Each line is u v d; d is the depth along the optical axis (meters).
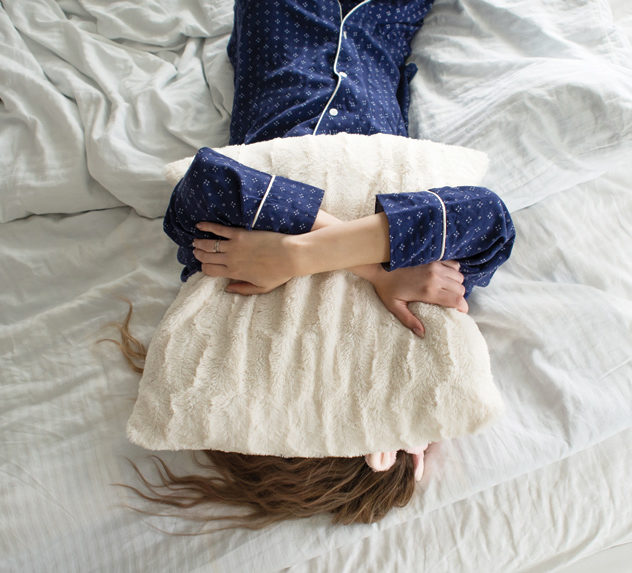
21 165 0.98
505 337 0.91
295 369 0.73
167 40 1.15
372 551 0.85
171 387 0.74
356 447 0.73
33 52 1.09
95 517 0.82
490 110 0.93
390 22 1.08
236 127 1.00
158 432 0.74
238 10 1.04
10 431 0.86
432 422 0.72
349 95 0.94
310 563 0.85
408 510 0.84
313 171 0.79
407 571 0.84
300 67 0.97
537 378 0.88
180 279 0.96
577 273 0.93
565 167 0.92
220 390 0.72
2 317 0.96
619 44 0.98
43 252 0.98
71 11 1.16
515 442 0.85
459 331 0.75
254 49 1.00
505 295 0.93
